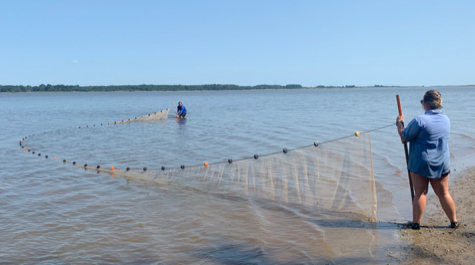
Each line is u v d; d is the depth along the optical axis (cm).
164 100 9219
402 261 512
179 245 611
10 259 567
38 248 606
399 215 701
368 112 3256
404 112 3159
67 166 1227
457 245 549
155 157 1387
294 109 4081
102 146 1672
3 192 925
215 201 823
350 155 730
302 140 1698
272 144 1614
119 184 984
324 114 3147
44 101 9119
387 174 991
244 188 848
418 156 580
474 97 6266
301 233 637
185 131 2188
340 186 737
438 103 581
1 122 3053
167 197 864
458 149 1316
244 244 606
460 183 885
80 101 9006
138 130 2291
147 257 571
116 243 622
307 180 773
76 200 858
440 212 696
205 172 908
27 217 748
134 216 746
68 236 653
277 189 805
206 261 552
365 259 527
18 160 1348
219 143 1689
